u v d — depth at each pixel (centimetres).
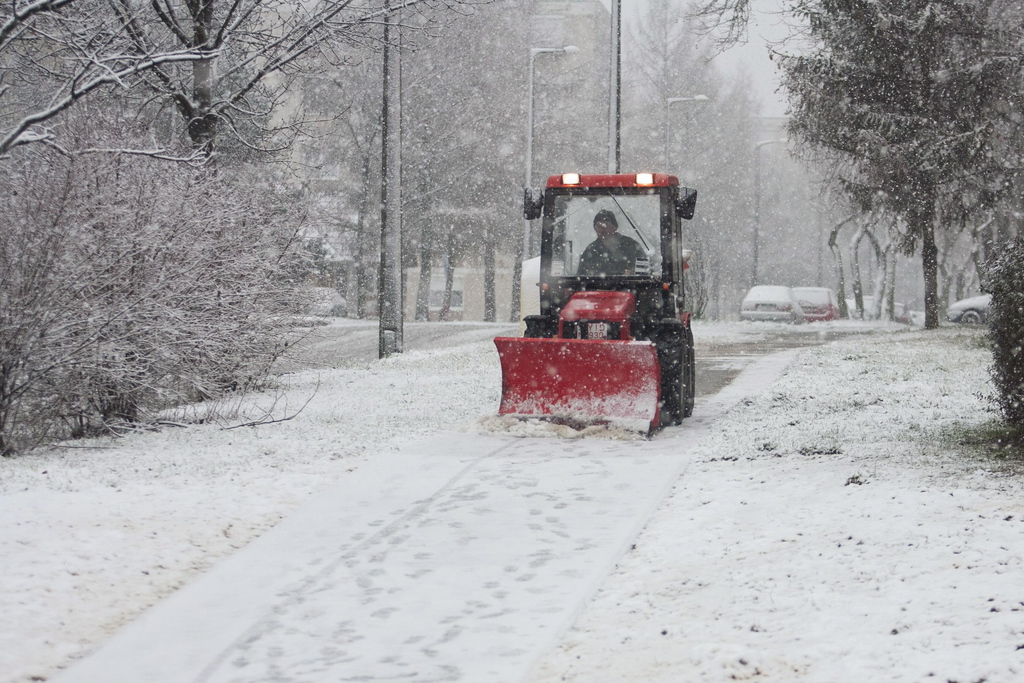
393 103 2834
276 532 915
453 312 7825
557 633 658
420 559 834
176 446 1312
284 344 1691
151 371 1445
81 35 1628
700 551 801
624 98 6725
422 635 671
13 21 1306
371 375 2241
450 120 5334
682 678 568
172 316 1364
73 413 1425
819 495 924
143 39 1839
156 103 2277
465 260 6481
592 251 1524
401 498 1026
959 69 2867
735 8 1545
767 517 873
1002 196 3316
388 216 2903
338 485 1080
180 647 662
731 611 664
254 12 1962
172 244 1388
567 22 6819
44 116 1295
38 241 1292
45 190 1343
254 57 1966
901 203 3559
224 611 724
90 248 1334
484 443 1308
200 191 1481
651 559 800
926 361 2242
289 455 1237
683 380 1486
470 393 1839
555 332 1530
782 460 1116
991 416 1345
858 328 4347
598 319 1410
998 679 519
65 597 742
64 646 664
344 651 649
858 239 6488
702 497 972
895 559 718
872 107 3156
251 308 1559
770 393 1756
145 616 716
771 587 698
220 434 1411
